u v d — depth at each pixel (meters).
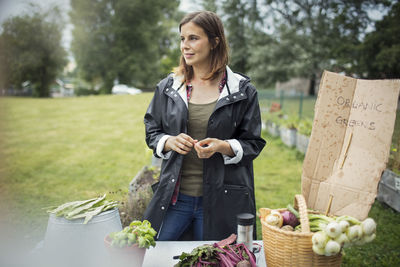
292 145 7.83
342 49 15.70
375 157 1.25
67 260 1.35
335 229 1.10
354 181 1.28
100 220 1.39
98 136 9.60
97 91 31.53
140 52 30.47
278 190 4.88
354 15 15.77
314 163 1.36
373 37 13.99
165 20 31.17
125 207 2.60
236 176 1.66
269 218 1.31
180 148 1.55
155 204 1.71
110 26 29.27
